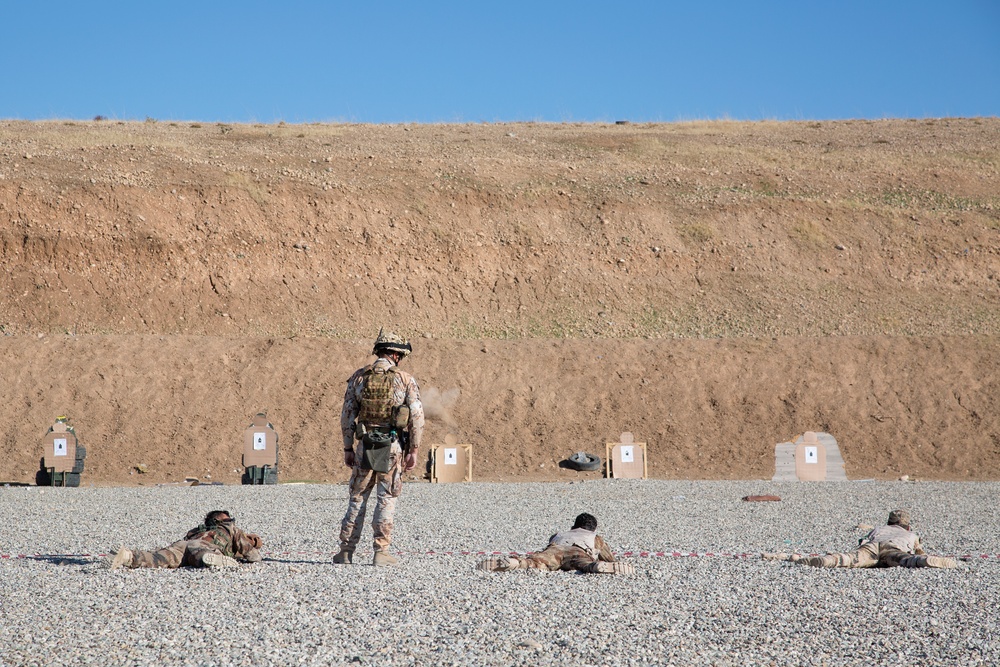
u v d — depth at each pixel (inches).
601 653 198.8
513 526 482.9
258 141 1662.2
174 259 1213.1
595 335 1182.3
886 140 1923.0
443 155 1592.0
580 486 782.5
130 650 198.4
